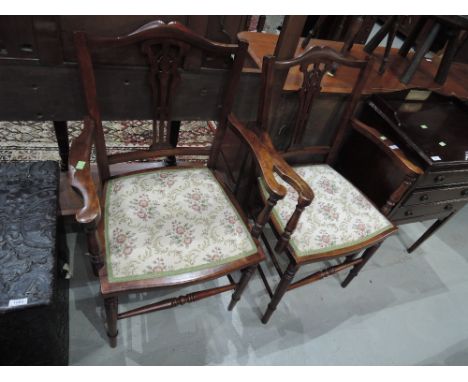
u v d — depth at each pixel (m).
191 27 0.96
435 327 1.43
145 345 1.17
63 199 1.33
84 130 0.86
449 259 1.73
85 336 1.15
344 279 1.51
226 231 0.98
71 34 0.85
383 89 1.40
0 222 0.86
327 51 1.06
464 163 1.17
